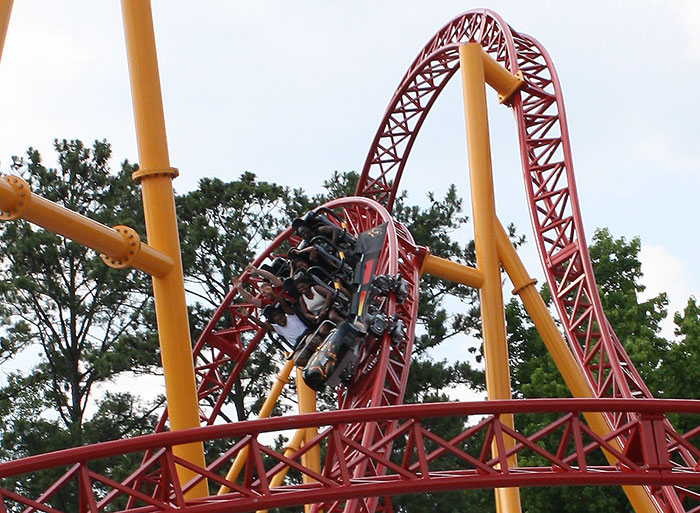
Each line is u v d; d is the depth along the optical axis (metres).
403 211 72.69
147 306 68.88
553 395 59.41
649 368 58.50
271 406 44.53
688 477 24.59
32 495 60.59
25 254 65.81
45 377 65.75
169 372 27.61
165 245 27.88
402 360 35.09
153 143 28.16
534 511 57.69
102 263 65.25
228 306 46.31
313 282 34.03
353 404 33.31
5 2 23.75
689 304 63.28
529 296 39.81
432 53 48.34
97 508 21.78
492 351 37.31
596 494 57.16
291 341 35.00
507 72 43.91
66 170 70.56
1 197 23.81
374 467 31.11
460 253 72.50
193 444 27.14
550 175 43.38
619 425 36.97
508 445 37.22
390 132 52.06
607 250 68.00
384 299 36.31
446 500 61.62
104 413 64.38
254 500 22.80
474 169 39.31
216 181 70.69
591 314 39.75
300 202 71.62
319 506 30.12
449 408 24.12
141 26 28.34
